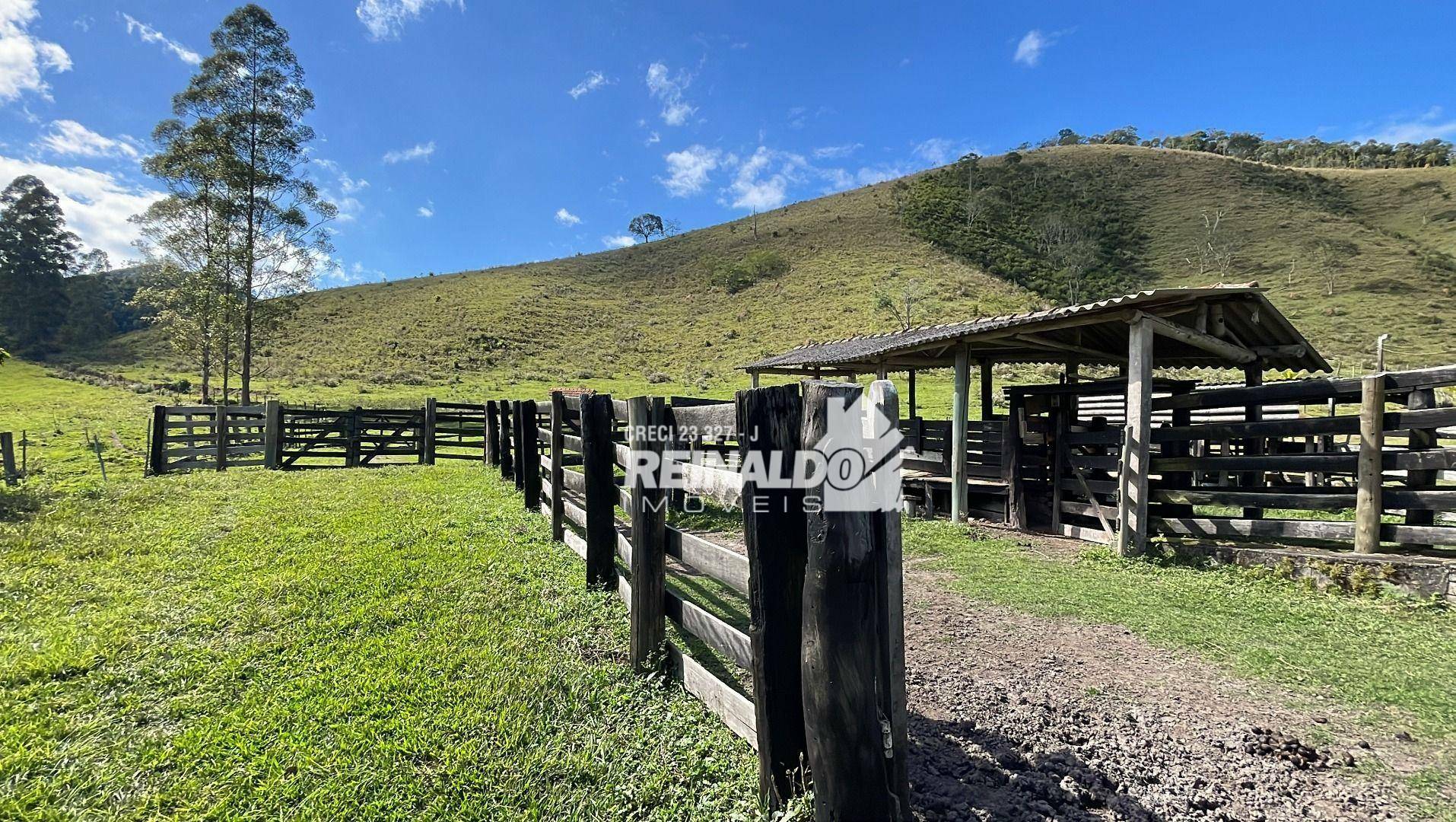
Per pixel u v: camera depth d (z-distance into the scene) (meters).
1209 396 5.64
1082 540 6.50
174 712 2.52
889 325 36.62
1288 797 2.19
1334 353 31.94
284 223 21.98
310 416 11.52
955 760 2.40
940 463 9.66
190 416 10.55
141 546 5.04
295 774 2.13
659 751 2.28
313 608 3.68
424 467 11.16
